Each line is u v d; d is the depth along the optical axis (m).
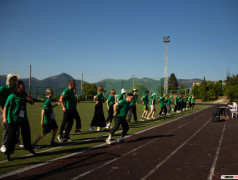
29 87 35.19
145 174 3.54
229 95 26.92
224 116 13.19
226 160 4.29
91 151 5.02
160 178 3.36
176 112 17.66
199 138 6.57
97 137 6.79
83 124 9.99
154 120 11.74
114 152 4.93
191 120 11.66
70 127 6.21
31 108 20.31
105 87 37.41
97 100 7.95
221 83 46.94
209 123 10.32
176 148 5.30
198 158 4.44
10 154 4.64
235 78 36.16
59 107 23.08
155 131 7.90
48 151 5.02
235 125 9.55
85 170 3.73
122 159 4.38
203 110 20.36
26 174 3.54
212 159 4.36
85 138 6.62
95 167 3.89
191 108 23.33
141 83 35.12
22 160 4.30
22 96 4.36
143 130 8.12
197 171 3.66
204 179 3.31
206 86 46.44
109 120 8.86
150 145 5.63
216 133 7.48
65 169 3.78
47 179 3.33
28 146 4.51
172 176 3.44
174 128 8.66
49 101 5.41
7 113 4.24
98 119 7.87
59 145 5.66
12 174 3.53
